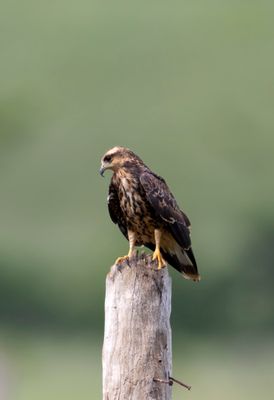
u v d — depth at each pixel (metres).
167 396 9.15
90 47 53.16
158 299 9.24
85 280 38.38
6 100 47.81
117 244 39.69
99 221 41.03
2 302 37.22
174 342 33.12
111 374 9.16
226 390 23.92
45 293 38.19
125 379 9.11
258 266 39.09
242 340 33.97
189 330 35.12
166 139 46.16
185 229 11.60
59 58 52.25
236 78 50.44
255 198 43.00
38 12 56.91
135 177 11.56
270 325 36.09
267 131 46.12
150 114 47.59
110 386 9.15
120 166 11.64
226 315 36.12
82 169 43.41
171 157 45.06
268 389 23.91
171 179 44.09
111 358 9.18
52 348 29.14
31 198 42.44
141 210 11.55
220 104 48.19
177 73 50.62
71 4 57.97
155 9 56.59
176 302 35.53
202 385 24.11
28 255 39.59
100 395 23.41
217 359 28.45
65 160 44.06
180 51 52.72
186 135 45.84
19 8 57.25
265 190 43.38
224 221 41.78
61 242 40.31
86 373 25.17
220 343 33.34
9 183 43.09
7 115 47.03
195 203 42.94
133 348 9.15
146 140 46.03
